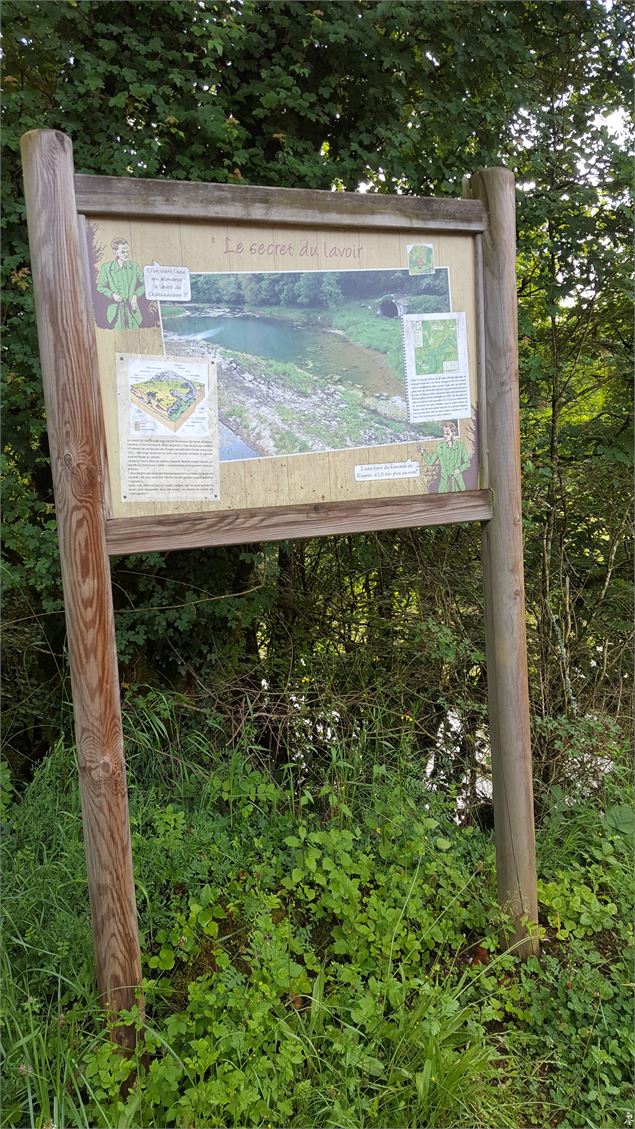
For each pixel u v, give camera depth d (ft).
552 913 8.33
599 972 7.65
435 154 11.87
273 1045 6.25
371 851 8.87
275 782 10.17
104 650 6.06
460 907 7.96
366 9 11.19
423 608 12.07
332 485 7.09
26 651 11.67
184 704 10.95
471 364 7.61
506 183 7.39
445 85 12.08
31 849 8.17
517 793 7.86
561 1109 6.37
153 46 9.95
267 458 6.81
